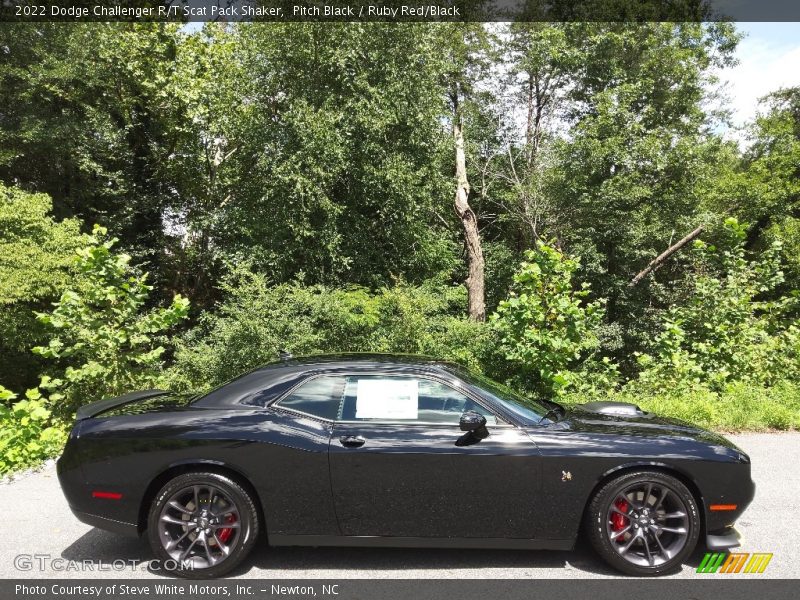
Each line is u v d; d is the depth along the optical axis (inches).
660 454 153.9
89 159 660.1
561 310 369.7
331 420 157.9
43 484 234.2
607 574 153.4
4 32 623.5
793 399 385.1
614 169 796.0
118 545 173.0
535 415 164.6
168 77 676.1
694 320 451.8
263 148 606.5
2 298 401.1
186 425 155.5
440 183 671.1
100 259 333.1
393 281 639.1
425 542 153.6
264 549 169.9
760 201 799.1
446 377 164.1
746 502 156.2
